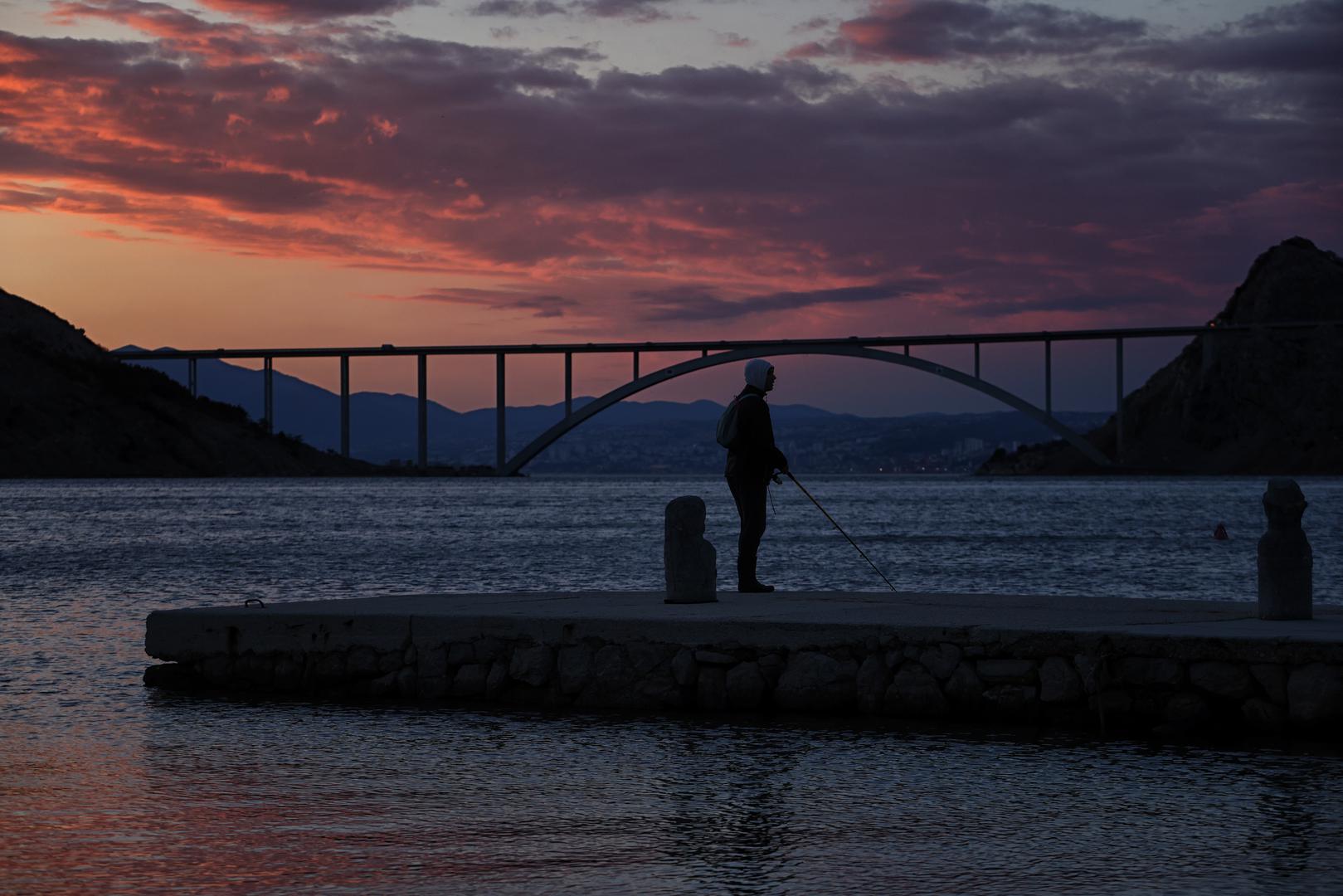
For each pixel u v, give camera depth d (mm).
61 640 19750
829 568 42906
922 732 12312
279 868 7855
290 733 12438
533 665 14211
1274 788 9859
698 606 15469
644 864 7941
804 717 13133
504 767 10820
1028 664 12672
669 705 13703
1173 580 38625
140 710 13805
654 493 181625
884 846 8312
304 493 164875
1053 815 9102
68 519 86125
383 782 10281
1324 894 7230
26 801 9625
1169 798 9570
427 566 43531
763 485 17672
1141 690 12312
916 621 13406
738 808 9352
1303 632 12219
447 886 7488
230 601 28094
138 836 8617
